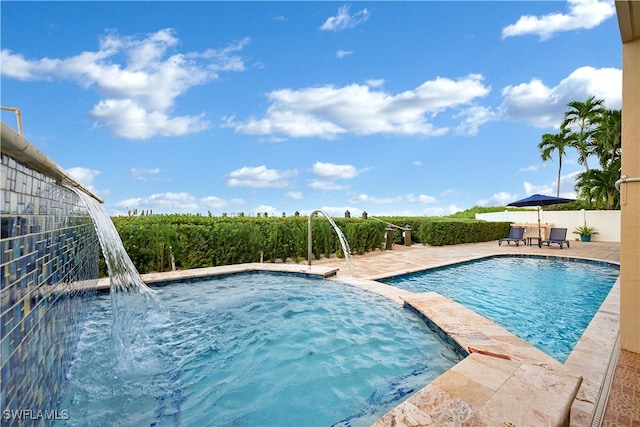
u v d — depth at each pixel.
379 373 3.31
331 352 3.80
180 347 3.96
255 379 3.26
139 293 5.81
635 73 3.31
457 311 4.41
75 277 3.55
